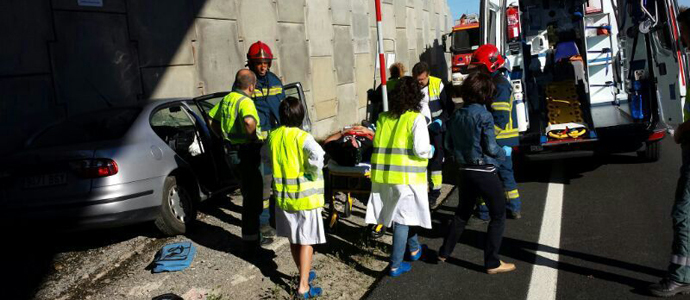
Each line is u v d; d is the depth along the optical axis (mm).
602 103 7594
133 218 4766
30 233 4625
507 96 5043
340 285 4168
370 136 5457
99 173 4566
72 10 6430
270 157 3986
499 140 5172
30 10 6027
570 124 6688
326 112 12211
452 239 4270
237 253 4906
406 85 3986
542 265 4258
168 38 7664
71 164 4547
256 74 5215
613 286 3801
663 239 4574
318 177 3830
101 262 4812
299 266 3926
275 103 5301
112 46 6895
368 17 14922
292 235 3854
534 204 5891
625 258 4254
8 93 5852
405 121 3951
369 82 14977
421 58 20828
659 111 6555
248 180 4656
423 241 5043
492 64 4988
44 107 6184
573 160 7836
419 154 3883
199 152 5758
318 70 11805
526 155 6625
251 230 4695
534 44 8336
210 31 8422
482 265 4367
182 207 5379
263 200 4934
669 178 6438
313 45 11562
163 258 4648
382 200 4133
